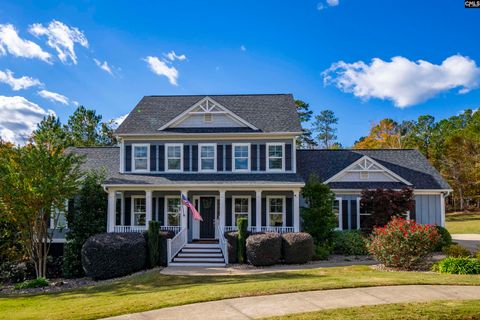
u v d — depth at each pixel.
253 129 24.17
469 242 27.00
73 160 19.42
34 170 17.83
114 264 17.77
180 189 22.38
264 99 27.73
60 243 23.41
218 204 24.64
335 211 24.41
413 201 22.67
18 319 9.77
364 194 22.81
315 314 8.57
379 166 24.88
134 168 24.53
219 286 12.32
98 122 49.53
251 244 18.89
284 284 11.87
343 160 26.94
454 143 57.06
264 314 8.83
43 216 18.84
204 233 24.52
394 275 13.46
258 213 22.05
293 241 19.12
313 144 63.38
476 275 13.38
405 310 8.63
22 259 20.16
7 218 18.23
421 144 66.81
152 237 19.45
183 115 24.62
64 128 48.06
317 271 15.76
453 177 55.47
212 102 24.70
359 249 21.39
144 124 25.19
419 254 15.67
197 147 24.45
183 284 13.88
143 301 10.62
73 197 21.52
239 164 24.22
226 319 8.61
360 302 9.55
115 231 21.97
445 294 10.27
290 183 21.91
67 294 13.68
